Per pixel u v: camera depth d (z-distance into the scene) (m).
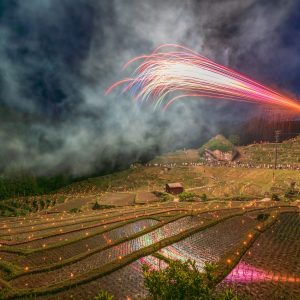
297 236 39.09
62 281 29.17
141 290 27.17
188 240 39.69
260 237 38.97
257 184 106.50
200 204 64.81
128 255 34.59
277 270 29.45
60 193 159.75
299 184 96.12
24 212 120.00
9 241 44.94
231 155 155.38
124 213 59.69
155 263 33.12
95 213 66.00
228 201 69.25
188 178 134.50
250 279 27.69
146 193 109.56
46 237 46.06
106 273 30.42
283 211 50.50
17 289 28.38
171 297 17.39
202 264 32.25
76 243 41.91
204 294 17.67
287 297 24.38
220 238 39.88
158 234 43.38
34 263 35.75
